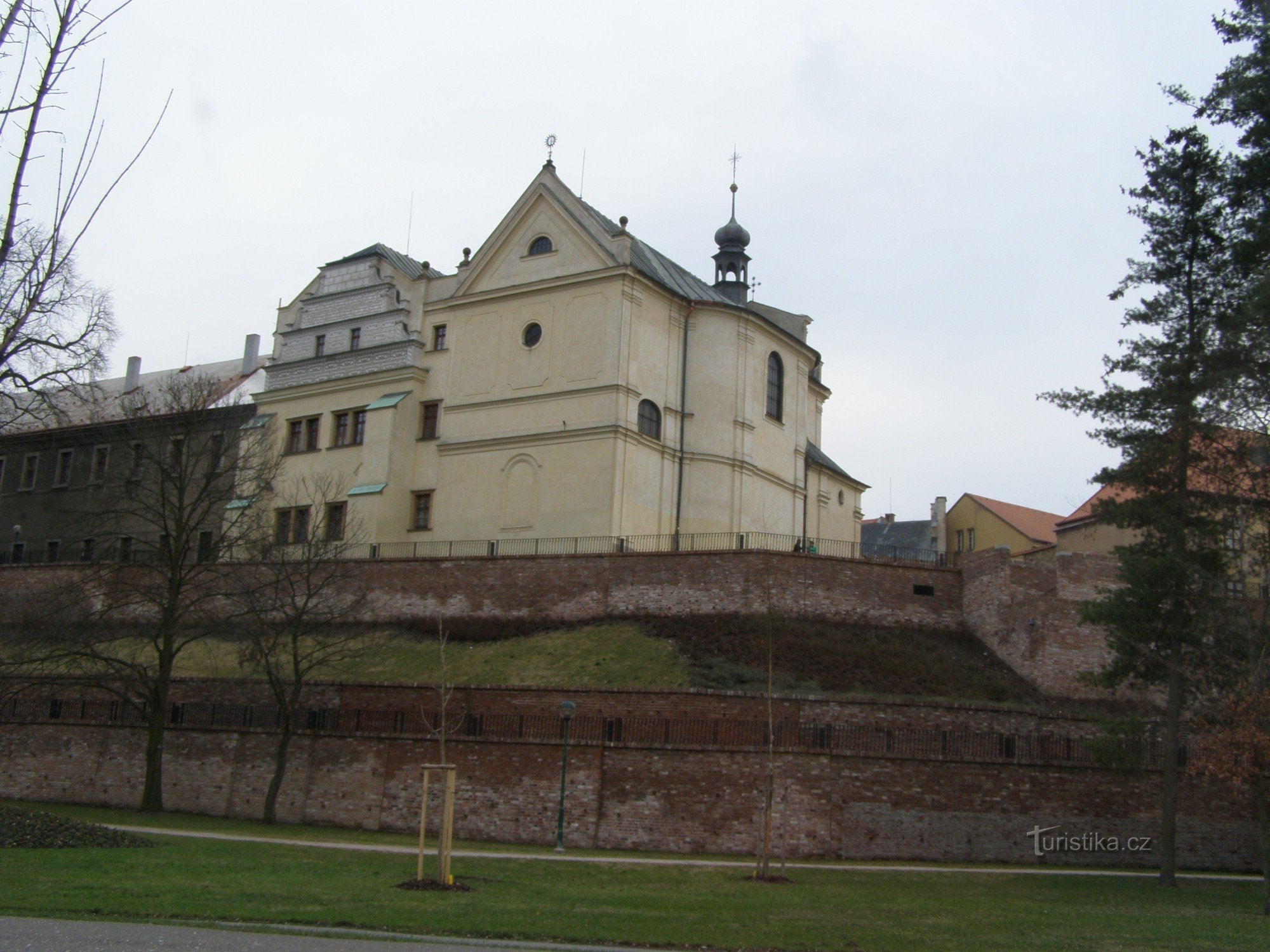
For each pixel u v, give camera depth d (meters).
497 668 42.84
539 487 53.50
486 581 48.25
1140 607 32.66
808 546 50.66
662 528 54.19
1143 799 36.25
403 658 45.50
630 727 35.97
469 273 58.00
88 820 35.66
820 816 34.22
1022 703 41.25
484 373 56.59
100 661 42.38
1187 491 33.09
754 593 44.16
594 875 27.61
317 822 38.22
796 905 23.66
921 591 46.16
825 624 44.44
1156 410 32.97
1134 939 20.92
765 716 36.06
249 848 29.66
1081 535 61.72
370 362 60.00
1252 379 31.77
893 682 40.88
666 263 61.91
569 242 55.34
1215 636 32.53
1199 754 31.83
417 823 36.84
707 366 56.62
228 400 66.75
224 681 42.62
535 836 35.41
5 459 70.25
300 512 59.34
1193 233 33.72
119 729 42.88
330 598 49.31
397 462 57.12
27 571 57.81
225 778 40.31
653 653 42.00
